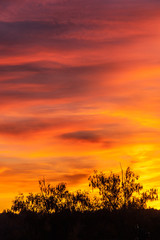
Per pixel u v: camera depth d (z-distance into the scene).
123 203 36.66
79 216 34.56
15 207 35.91
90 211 36.06
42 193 36.72
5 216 35.22
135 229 31.72
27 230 33.12
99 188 37.22
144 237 30.09
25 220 34.22
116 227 33.06
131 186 37.16
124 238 31.36
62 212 35.06
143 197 37.00
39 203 36.31
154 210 37.16
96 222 34.12
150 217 34.91
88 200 36.66
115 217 34.75
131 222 33.50
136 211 35.81
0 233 32.56
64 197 36.69
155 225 32.94
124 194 37.00
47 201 36.19
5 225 33.66
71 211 35.53
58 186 36.94
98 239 31.53
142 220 34.00
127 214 35.06
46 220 33.72
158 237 31.25
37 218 34.22
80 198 36.62
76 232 31.95
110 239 31.31
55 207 35.97
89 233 32.38
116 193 37.00
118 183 37.25
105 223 33.78
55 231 33.16
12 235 32.31
